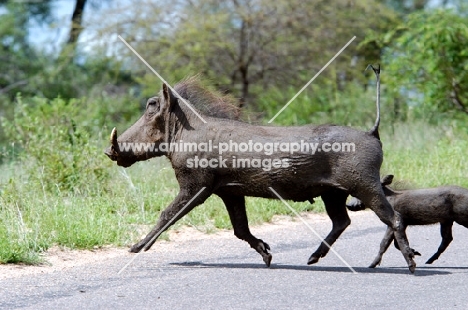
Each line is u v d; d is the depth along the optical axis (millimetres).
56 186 15203
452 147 20484
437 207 11148
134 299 8859
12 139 19062
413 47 26016
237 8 30203
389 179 11234
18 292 9156
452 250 12102
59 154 16047
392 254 11820
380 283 9750
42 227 12258
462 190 11172
